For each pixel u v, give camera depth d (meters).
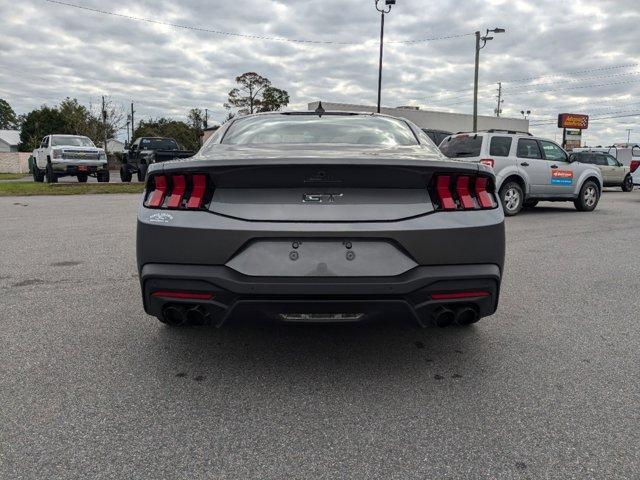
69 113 57.81
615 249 7.82
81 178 23.83
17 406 2.87
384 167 2.93
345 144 3.72
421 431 2.65
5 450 2.45
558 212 13.30
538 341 3.93
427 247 2.97
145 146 24.05
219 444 2.52
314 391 3.08
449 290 2.99
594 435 2.62
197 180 3.01
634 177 23.14
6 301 4.80
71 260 6.56
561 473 2.31
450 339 3.95
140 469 2.32
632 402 2.96
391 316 3.00
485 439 2.58
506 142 11.99
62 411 2.82
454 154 12.41
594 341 3.94
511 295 5.24
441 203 3.04
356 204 2.99
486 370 3.39
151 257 3.02
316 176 2.95
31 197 15.59
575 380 3.25
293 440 2.56
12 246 7.49
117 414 2.79
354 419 2.77
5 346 3.73
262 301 2.92
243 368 3.40
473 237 3.03
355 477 2.28
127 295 5.03
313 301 2.91
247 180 2.97
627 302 5.00
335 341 3.89
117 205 13.21
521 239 8.73
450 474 2.30
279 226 2.92
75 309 4.59
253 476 2.28
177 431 2.63
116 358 3.54
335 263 2.92
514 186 11.98
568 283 5.73
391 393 3.06
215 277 2.91
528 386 3.17
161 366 3.42
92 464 2.35
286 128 4.04
